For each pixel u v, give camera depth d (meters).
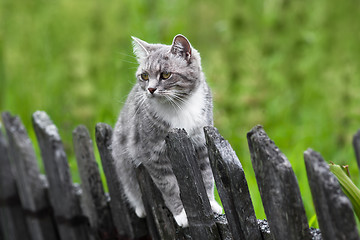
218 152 3.71
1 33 11.04
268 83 9.63
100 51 10.72
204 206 4.04
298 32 10.02
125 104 6.06
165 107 5.49
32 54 10.89
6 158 6.13
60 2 11.35
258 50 10.03
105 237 5.48
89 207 5.43
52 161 5.37
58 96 10.32
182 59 5.68
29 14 11.33
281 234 3.44
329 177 3.04
